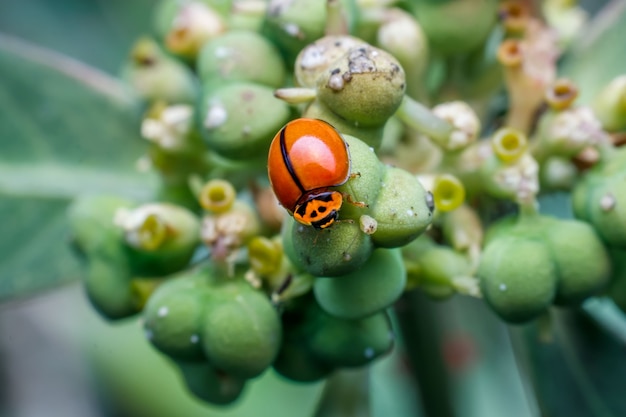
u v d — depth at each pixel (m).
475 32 0.09
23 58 0.09
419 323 0.09
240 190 0.09
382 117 0.07
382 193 0.07
